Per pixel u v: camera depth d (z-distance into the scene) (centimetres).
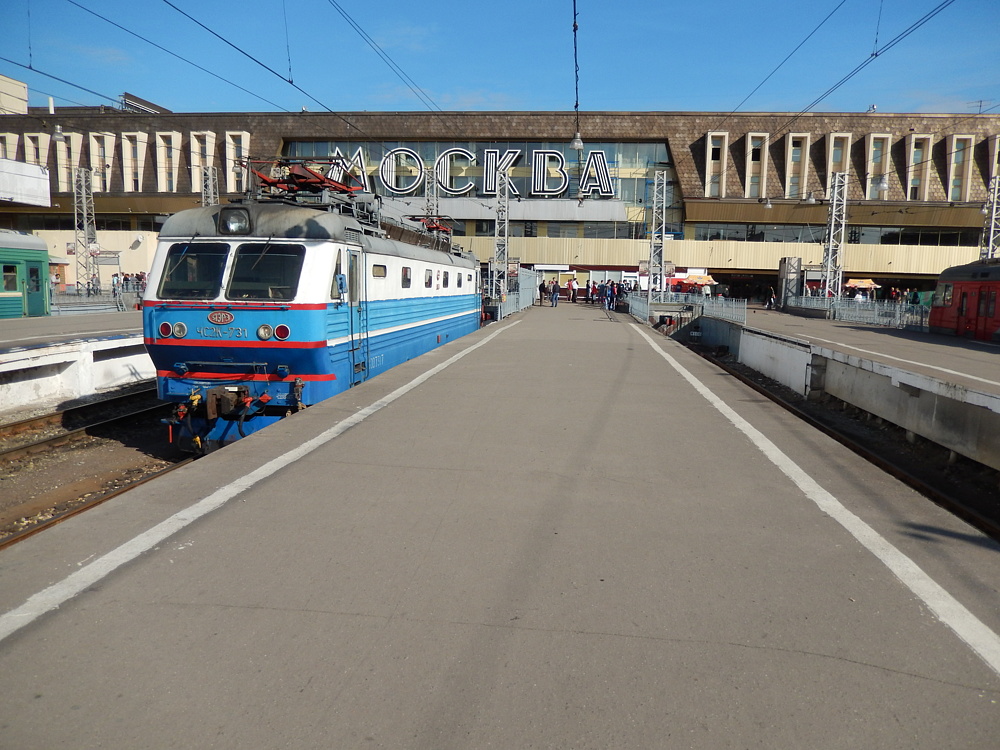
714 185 5534
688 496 567
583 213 5562
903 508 543
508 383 1118
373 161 5712
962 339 2738
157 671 307
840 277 4509
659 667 317
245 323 912
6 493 841
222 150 5600
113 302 3616
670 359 1538
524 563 430
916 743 267
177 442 962
